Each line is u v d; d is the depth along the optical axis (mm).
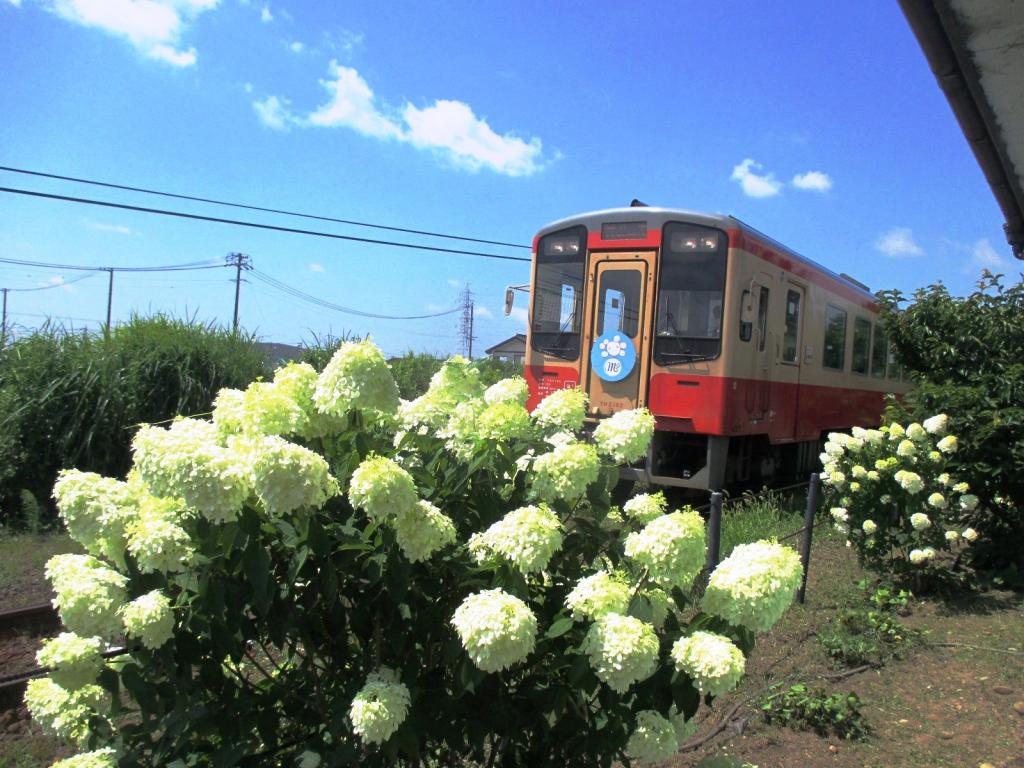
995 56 3678
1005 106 4168
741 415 9102
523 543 2061
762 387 9750
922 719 4180
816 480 6113
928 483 6195
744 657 2215
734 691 4453
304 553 1943
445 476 2434
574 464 2326
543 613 2301
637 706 2143
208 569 1975
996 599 6145
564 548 2441
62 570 2031
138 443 1945
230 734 2064
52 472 9180
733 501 9281
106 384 9484
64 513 2020
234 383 10852
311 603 2062
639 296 9148
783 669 4781
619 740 2156
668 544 2180
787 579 2137
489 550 2209
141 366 9992
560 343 9617
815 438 12055
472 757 2422
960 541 6922
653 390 8992
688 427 8820
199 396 10305
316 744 2102
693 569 2221
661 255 9039
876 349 14984
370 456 2121
